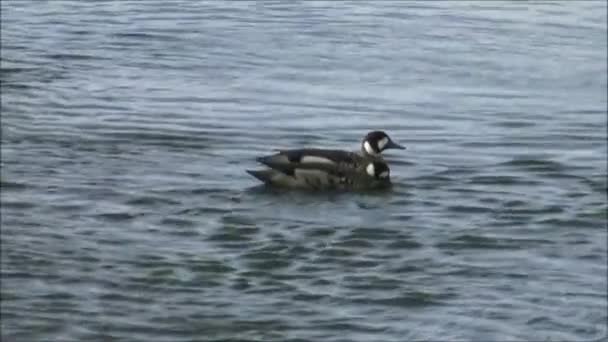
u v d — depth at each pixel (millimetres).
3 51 34656
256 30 37875
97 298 20234
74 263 21391
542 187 25984
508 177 26531
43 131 28391
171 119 29969
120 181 25344
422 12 40969
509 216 24297
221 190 25031
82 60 34594
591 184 26156
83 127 28891
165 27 37438
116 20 37406
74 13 37906
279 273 21438
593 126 30828
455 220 24031
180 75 33938
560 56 37469
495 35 39312
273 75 34438
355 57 36469
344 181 25281
